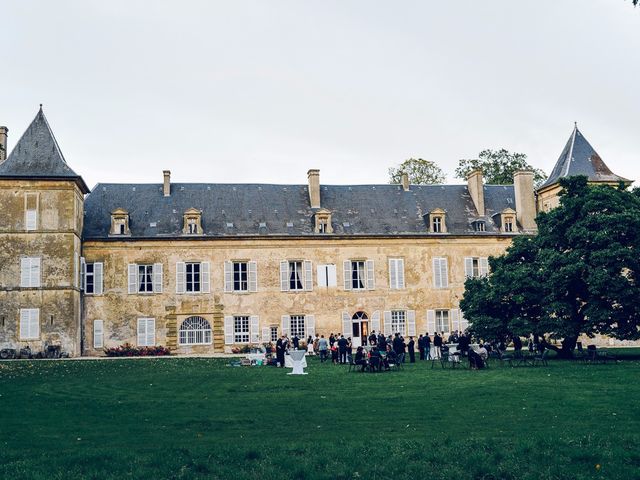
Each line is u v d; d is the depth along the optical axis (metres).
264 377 26.81
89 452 11.97
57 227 44.00
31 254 43.66
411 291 50.78
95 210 49.50
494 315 36.03
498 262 38.25
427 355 37.19
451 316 50.91
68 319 43.56
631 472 10.48
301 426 14.83
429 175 72.69
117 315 47.31
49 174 43.84
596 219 33.03
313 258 50.12
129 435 13.95
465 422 14.94
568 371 26.33
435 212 51.66
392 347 36.16
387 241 51.09
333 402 18.59
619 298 31.92
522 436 13.01
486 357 30.34
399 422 15.12
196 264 48.78
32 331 43.16
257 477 10.59
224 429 14.59
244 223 50.34
